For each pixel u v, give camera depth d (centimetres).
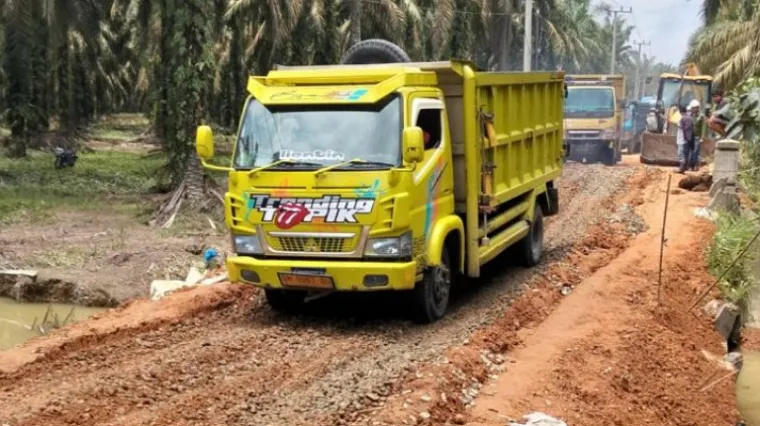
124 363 877
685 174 2403
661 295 1230
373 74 1004
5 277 1474
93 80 5197
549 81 1437
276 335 991
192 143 2159
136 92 5712
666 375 994
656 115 3378
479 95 1099
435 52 3588
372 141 971
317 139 986
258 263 988
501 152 1205
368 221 948
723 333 1245
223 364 879
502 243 1207
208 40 2208
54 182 2794
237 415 732
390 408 740
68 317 1305
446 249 1075
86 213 2216
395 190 947
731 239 1459
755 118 1062
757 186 2036
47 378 824
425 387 789
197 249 1694
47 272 1502
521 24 5047
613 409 835
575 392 858
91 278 1481
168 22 2328
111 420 714
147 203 2367
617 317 1110
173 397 779
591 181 2273
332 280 962
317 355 909
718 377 1048
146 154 4097
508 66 4712
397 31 3491
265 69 3466
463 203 1099
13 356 874
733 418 956
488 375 877
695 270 1395
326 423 714
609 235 1616
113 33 4984
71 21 2662
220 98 4119
